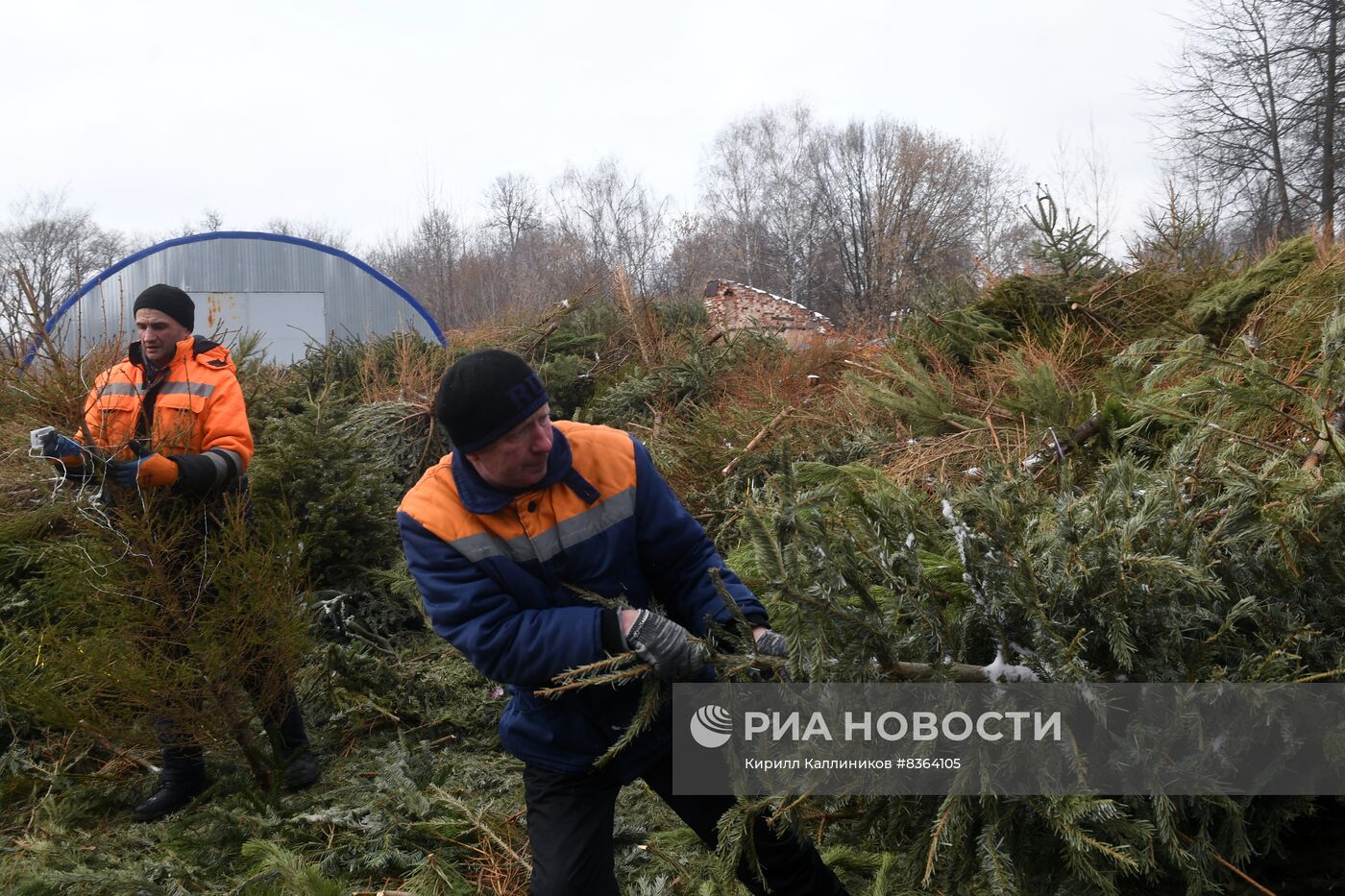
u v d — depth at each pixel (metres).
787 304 17.56
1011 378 5.05
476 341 9.85
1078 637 2.01
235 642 3.28
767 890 2.17
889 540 2.30
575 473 2.10
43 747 3.79
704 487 5.32
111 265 11.96
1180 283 5.89
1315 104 18.28
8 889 2.86
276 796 3.41
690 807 2.21
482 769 3.63
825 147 34.97
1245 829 2.27
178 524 3.29
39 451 3.17
